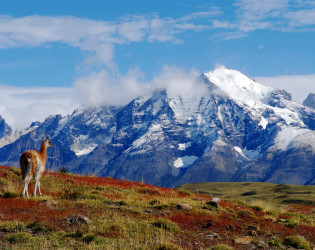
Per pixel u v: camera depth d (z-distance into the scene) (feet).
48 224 51.03
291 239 59.41
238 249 52.24
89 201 69.67
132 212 65.51
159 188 114.52
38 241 44.24
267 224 71.77
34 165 70.74
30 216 55.47
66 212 59.57
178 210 72.08
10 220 52.49
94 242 45.11
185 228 59.26
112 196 83.61
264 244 56.24
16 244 42.91
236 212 78.89
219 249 47.39
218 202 83.76
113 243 45.21
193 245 50.65
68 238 46.32
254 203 108.17
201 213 71.15
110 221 55.31
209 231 59.41
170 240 50.14
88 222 52.95
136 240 48.42
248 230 64.23
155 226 56.49
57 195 79.05
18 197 69.15
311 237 67.26
